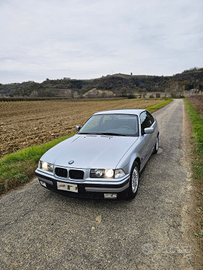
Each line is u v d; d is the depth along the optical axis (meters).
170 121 11.71
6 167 4.32
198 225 2.39
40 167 3.12
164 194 3.20
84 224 2.52
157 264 1.86
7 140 8.12
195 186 3.41
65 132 9.27
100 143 3.29
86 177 2.63
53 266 1.90
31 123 13.74
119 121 4.07
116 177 2.58
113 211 2.78
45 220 2.63
